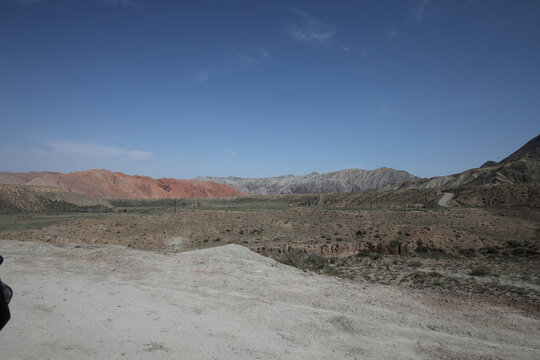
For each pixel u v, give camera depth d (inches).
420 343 285.0
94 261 554.3
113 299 349.1
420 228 1800.0
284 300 380.2
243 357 231.3
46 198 4340.6
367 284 482.6
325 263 1298.0
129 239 1929.1
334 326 309.4
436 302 410.0
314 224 2220.7
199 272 491.8
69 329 263.7
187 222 2331.4
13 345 230.7
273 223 2273.6
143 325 278.5
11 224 2486.5
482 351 276.7
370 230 1889.8
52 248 682.2
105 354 223.0
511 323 351.6
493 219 2268.7
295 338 275.9
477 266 1208.2
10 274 457.4
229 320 305.7
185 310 325.4
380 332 302.2
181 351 234.1
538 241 1641.2
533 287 876.0
